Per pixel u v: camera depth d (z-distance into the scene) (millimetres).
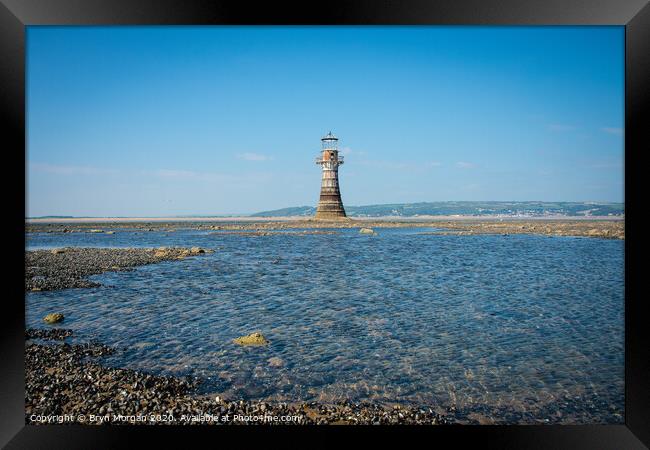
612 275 32031
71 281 28594
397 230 91750
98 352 14727
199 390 11922
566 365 13977
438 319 19406
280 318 19438
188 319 19156
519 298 24031
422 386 12344
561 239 64375
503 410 11211
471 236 72625
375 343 15875
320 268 35938
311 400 11422
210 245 58688
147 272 33125
